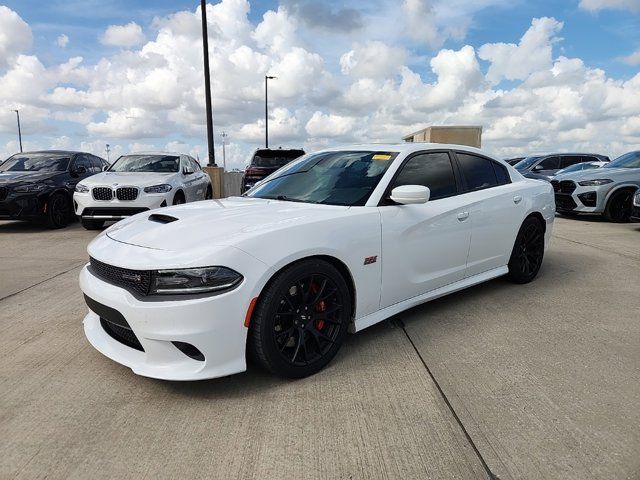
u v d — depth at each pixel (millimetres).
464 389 2705
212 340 2455
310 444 2207
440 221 3633
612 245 7113
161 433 2291
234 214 3029
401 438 2250
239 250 2518
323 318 2895
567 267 5617
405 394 2650
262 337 2598
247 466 2057
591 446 2178
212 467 2051
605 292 4586
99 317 3045
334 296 2936
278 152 12969
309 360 2840
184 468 2045
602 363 3035
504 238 4391
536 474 1999
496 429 2316
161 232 2789
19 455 2121
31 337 3498
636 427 2324
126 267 2525
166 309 2408
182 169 9719
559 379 2820
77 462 2080
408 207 3426
